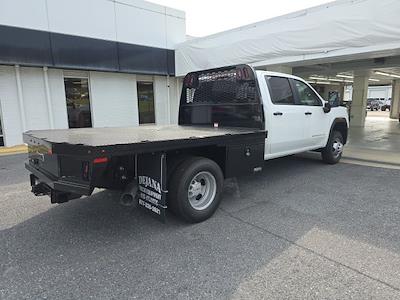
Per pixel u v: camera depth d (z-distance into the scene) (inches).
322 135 252.7
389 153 320.8
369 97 2132.1
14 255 119.3
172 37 527.5
